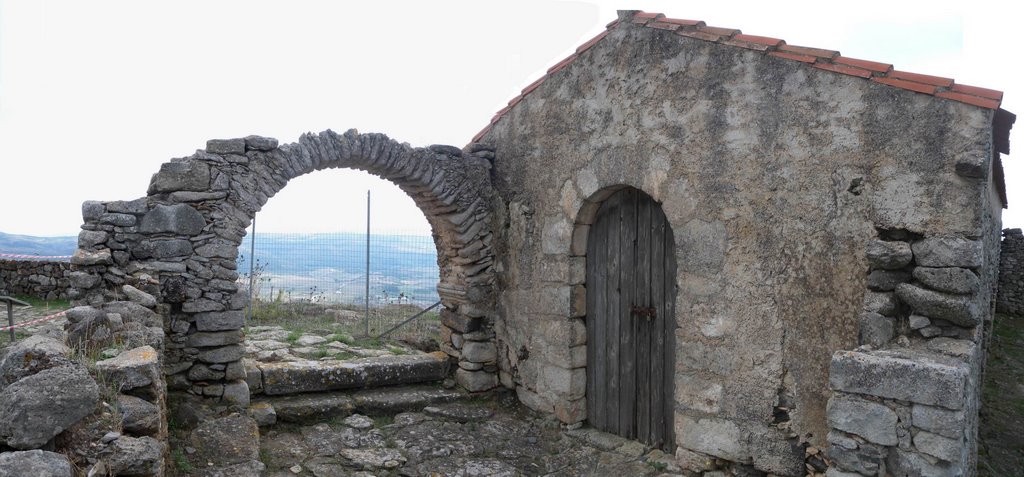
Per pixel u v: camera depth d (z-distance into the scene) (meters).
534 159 6.60
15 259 9.84
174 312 5.59
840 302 4.32
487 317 7.14
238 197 5.73
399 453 5.55
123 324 3.99
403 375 6.98
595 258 6.19
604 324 6.12
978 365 4.48
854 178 4.24
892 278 4.03
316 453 5.46
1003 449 6.13
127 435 2.83
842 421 3.67
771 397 4.67
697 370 5.13
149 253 5.46
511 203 6.93
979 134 3.72
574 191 6.11
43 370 2.62
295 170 5.97
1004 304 12.80
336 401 6.30
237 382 5.77
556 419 6.32
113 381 3.08
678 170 5.22
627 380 5.91
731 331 4.91
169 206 5.50
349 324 9.79
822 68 4.37
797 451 4.55
